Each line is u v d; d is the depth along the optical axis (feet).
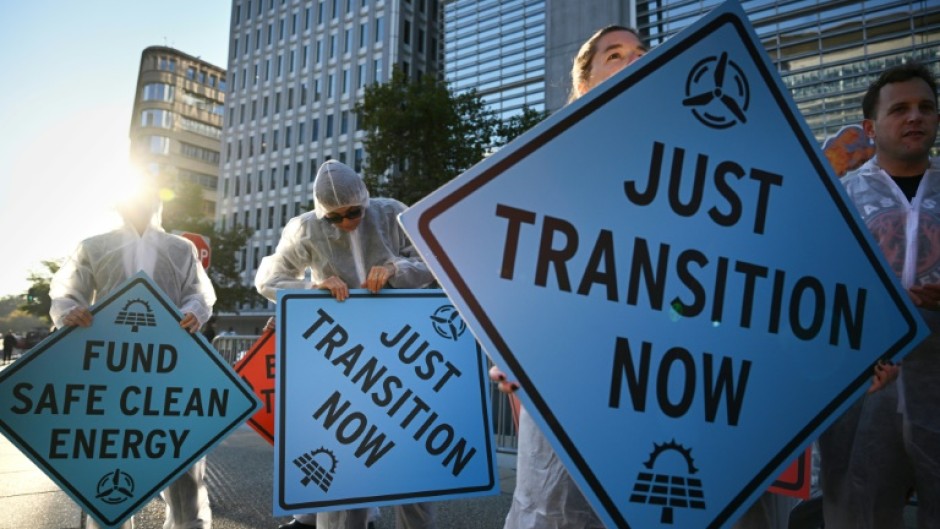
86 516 11.73
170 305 10.14
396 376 8.78
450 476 8.65
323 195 9.26
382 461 8.48
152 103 264.11
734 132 4.07
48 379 9.36
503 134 63.67
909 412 6.47
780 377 3.88
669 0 60.49
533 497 6.04
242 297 106.01
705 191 3.96
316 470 8.25
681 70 4.03
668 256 3.84
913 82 6.89
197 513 10.19
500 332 3.52
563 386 3.55
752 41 4.17
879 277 4.19
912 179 7.15
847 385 4.00
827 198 4.18
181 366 10.02
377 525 12.43
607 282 3.72
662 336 3.74
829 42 49.16
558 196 3.73
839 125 47.75
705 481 3.63
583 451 3.50
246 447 20.88
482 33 79.46
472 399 8.95
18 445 9.07
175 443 9.80
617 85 3.92
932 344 6.40
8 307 524.52
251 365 13.35
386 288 9.43
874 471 6.67
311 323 8.68
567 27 69.10
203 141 276.82
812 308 4.02
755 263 3.97
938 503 6.36
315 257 9.97
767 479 3.74
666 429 3.64
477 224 3.60
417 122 61.31
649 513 3.52
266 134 156.15
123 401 9.66
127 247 10.53
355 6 146.20
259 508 13.48
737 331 3.86
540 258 3.65
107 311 9.79
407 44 142.72
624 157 3.86
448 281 3.51
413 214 3.54
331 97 146.61
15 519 12.61
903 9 45.93
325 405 8.48
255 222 153.99
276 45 158.81
